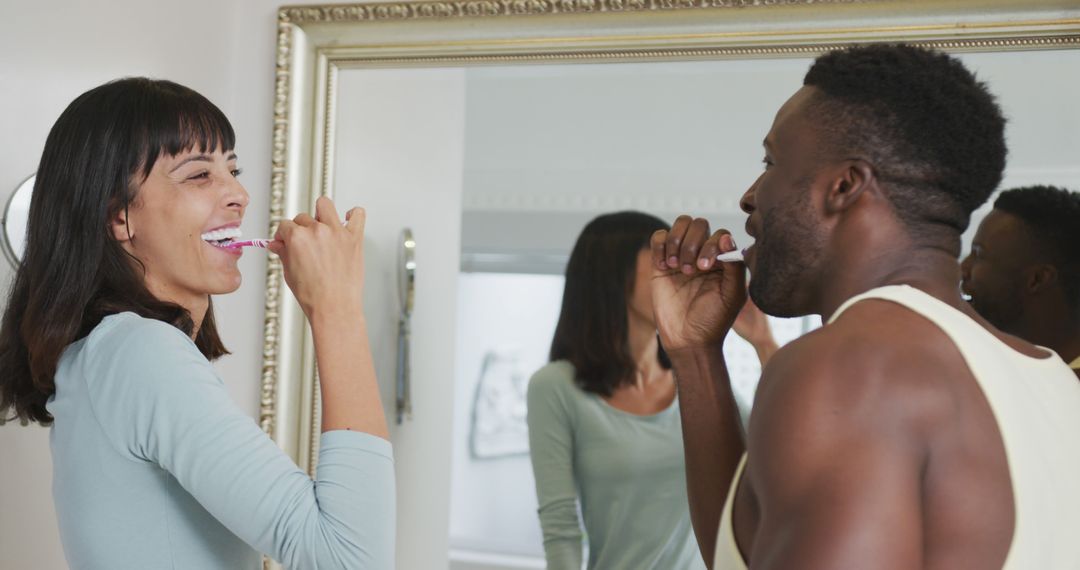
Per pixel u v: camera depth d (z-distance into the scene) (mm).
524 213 1365
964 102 638
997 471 561
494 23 1348
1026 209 1148
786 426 553
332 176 1412
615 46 1311
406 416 1402
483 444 1371
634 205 1332
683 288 940
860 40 1231
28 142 1198
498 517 1363
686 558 1302
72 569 860
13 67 1173
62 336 862
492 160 1375
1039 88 1177
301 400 1403
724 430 913
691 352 929
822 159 657
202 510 853
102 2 1293
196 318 980
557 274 1354
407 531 1396
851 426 537
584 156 1346
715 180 1307
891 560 506
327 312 887
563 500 1340
